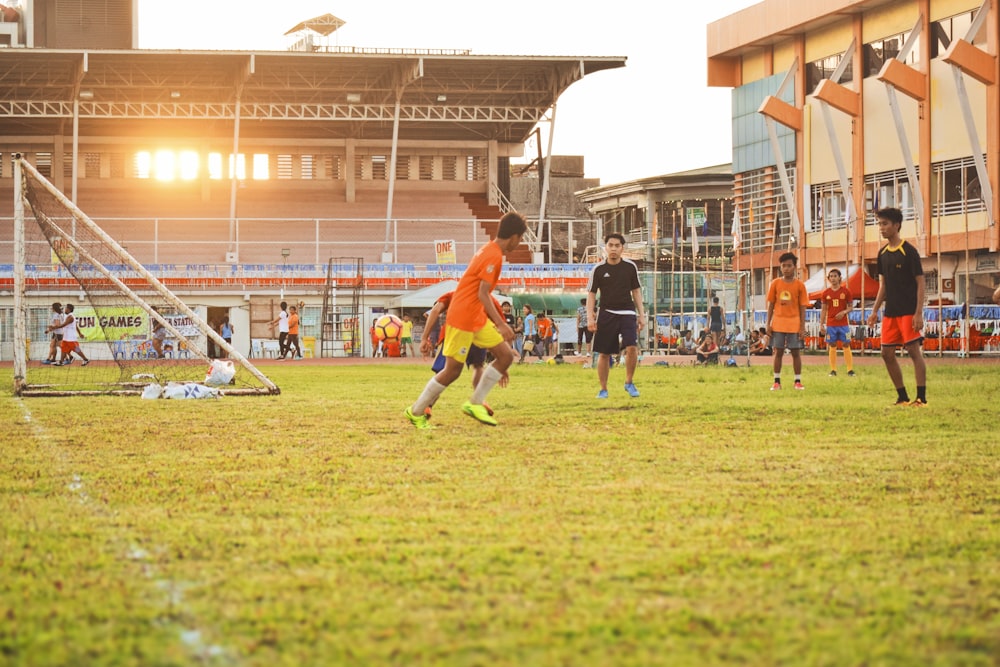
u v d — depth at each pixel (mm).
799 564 4418
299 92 53781
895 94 41750
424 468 7250
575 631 3535
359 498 6062
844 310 20266
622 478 6742
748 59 51844
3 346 42969
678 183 64812
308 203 56500
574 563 4434
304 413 12016
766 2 48750
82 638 3494
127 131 56344
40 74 51656
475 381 11930
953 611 3760
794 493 6129
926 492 6141
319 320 46125
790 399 13484
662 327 35812
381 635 3508
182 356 20000
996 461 7457
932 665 3227
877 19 44281
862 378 19062
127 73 51625
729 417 10977
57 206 53844
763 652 3336
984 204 39344
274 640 3479
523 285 46000
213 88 52875
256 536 5012
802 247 47812
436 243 46938
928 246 41375
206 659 3305
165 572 4340
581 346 42000
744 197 52656
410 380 20500
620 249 13867
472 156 59438
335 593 4004
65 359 35344
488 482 6609
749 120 51719
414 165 58938
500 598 3936
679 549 4680
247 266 45719
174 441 9070
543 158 55656
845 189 44594
